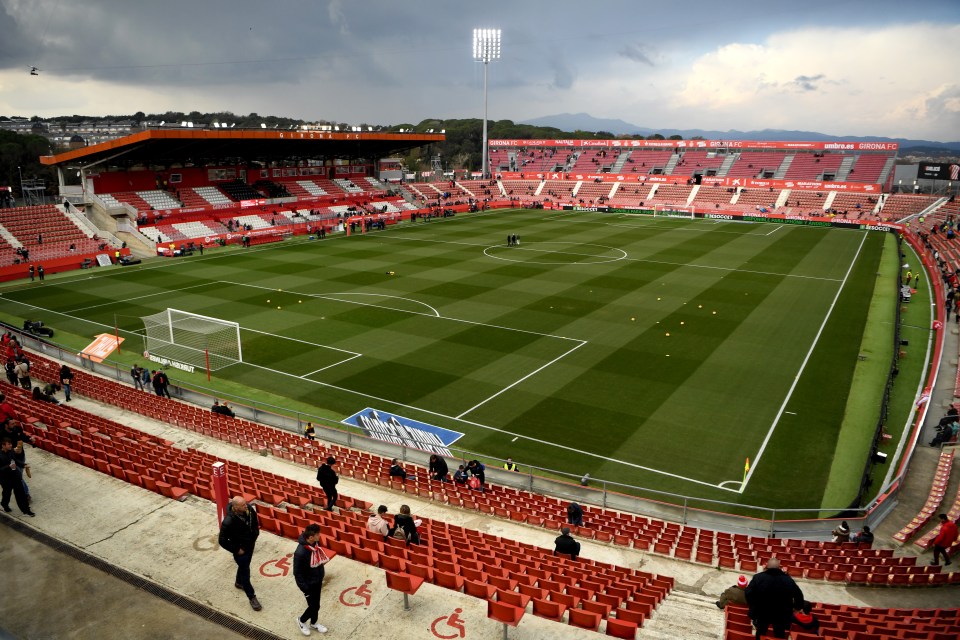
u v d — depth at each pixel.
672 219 93.50
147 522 13.34
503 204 110.06
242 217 77.62
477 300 46.00
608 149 122.31
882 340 37.53
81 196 68.56
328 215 84.50
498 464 23.66
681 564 15.97
